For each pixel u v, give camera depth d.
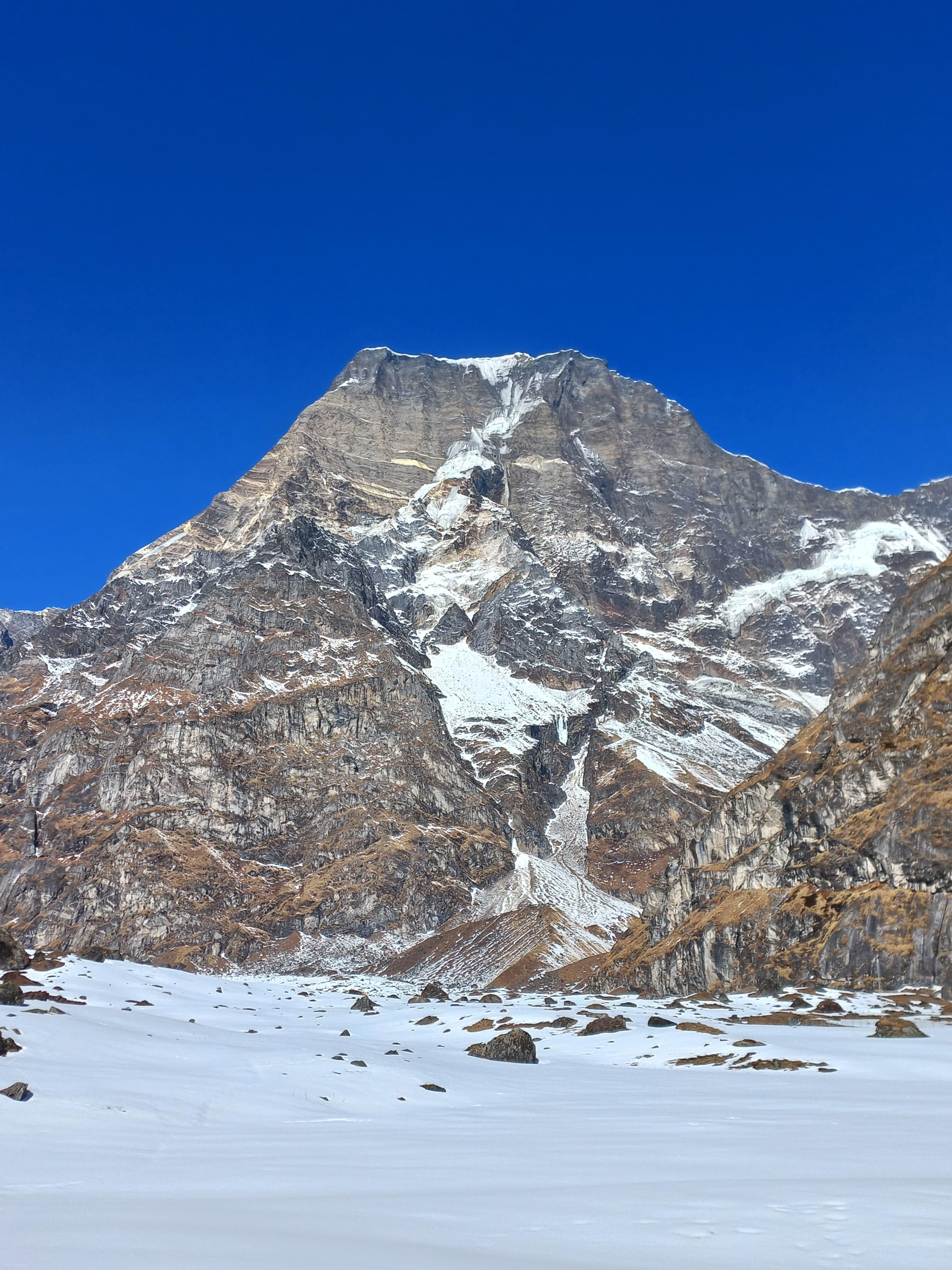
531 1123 52.03
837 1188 31.12
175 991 132.25
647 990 174.00
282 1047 82.44
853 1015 106.31
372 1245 24.83
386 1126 51.75
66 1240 25.34
